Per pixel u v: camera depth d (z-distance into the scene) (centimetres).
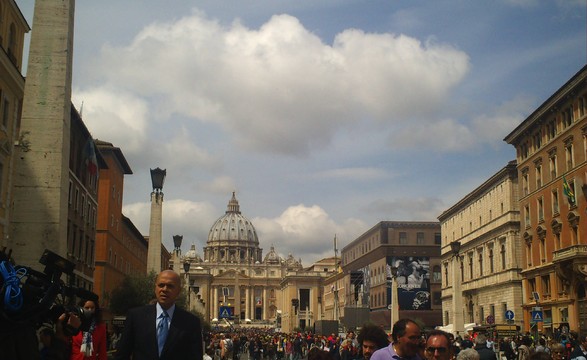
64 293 748
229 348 4394
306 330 12738
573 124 5684
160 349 775
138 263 10388
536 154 6575
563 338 3753
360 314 5175
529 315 6669
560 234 6003
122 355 785
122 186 8412
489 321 5422
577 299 5522
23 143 1655
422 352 970
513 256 7431
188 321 805
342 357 2367
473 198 8900
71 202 5459
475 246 8762
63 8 1727
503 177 7681
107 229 7344
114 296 5581
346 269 15562
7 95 3900
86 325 955
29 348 634
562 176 5866
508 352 3812
